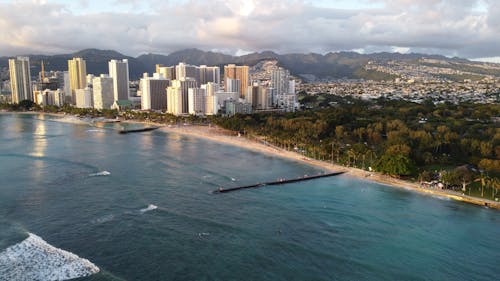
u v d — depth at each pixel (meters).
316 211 186.12
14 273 121.81
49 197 192.50
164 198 197.25
